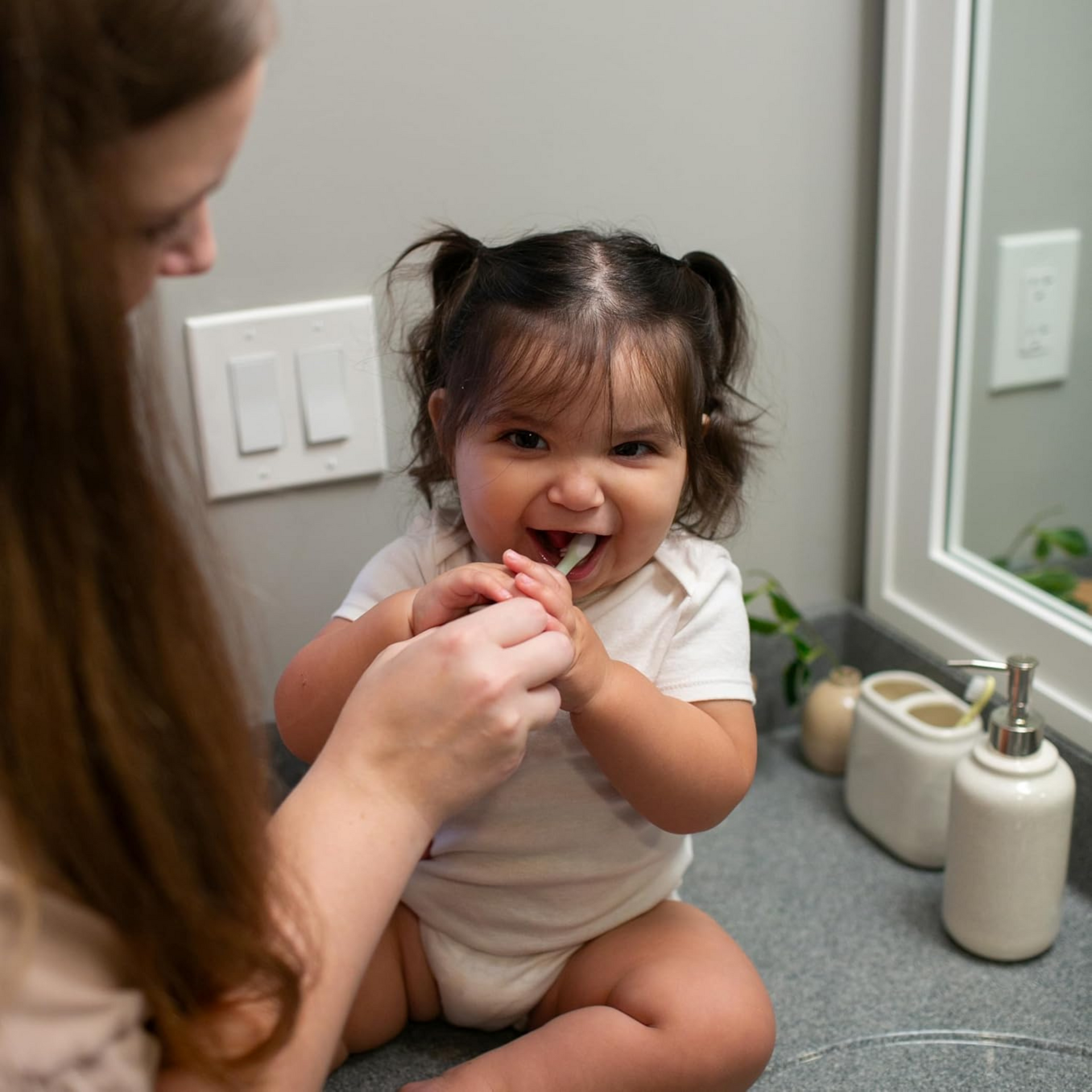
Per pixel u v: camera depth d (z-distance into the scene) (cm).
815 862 100
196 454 94
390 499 100
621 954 79
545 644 58
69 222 38
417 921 83
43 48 37
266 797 55
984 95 97
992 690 95
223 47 40
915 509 108
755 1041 73
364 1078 81
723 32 96
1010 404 107
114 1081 46
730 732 77
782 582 115
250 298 92
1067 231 104
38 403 40
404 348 95
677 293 76
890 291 104
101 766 44
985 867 86
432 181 93
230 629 52
